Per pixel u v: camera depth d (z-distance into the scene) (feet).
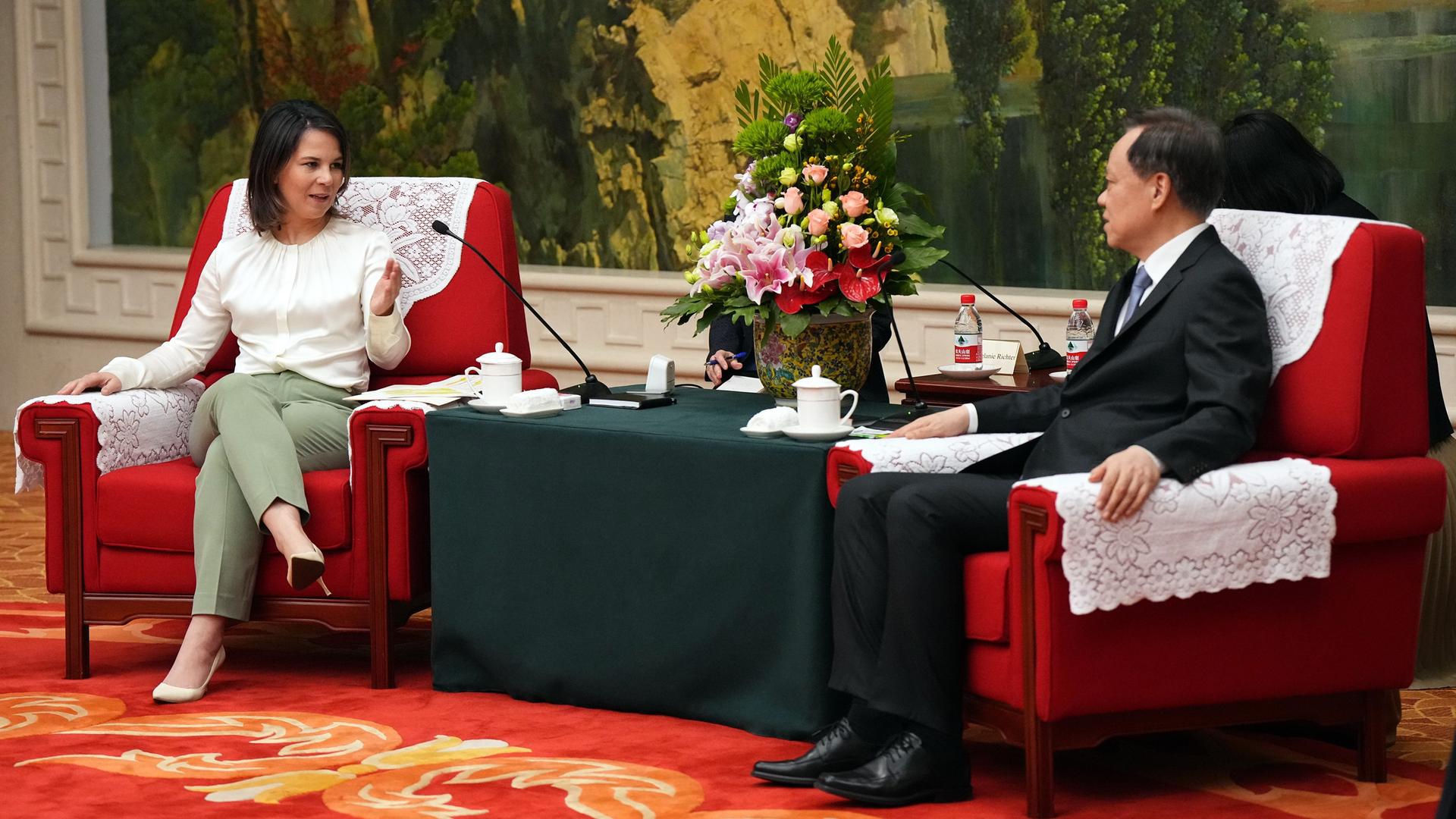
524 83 29.19
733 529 12.92
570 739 12.97
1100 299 23.39
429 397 15.01
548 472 13.89
